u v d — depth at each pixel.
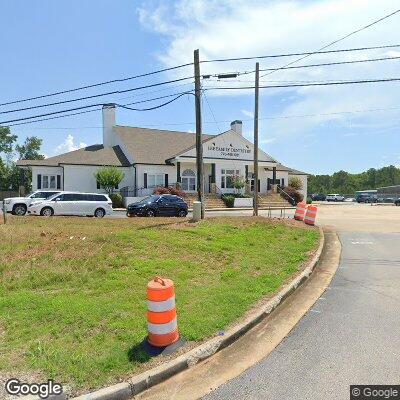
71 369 4.16
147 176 37.53
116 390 3.88
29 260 8.88
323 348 5.03
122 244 10.48
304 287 8.16
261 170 46.28
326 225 21.22
